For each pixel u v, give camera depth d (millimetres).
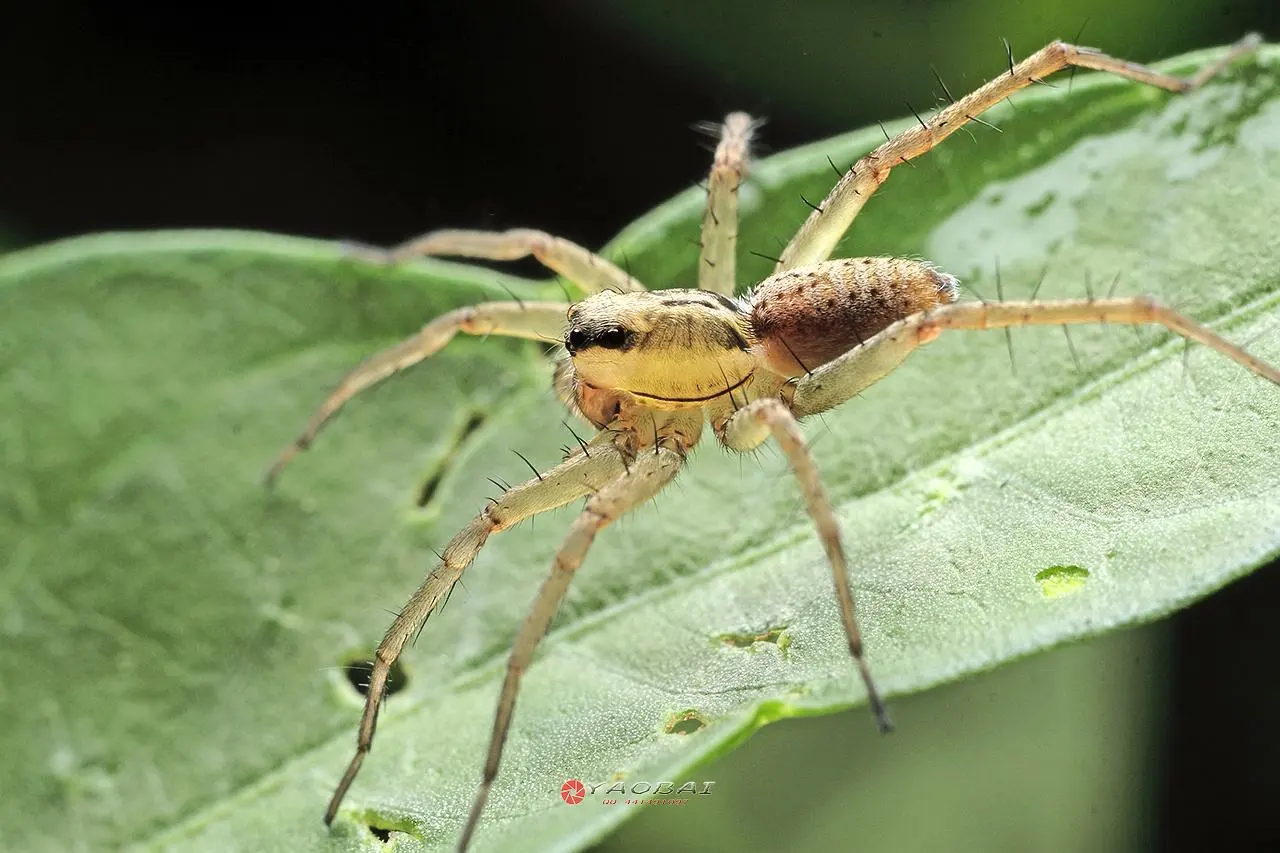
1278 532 122
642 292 134
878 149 133
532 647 127
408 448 135
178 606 133
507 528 131
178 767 131
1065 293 130
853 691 123
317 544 133
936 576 126
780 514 131
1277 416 126
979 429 129
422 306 136
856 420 131
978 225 132
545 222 141
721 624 129
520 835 124
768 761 130
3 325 134
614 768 125
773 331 134
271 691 131
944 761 130
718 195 135
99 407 134
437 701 131
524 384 136
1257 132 129
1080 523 126
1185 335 127
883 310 132
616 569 131
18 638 132
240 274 135
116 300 135
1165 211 130
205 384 135
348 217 142
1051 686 130
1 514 133
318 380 135
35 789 131
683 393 134
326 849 128
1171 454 126
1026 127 132
